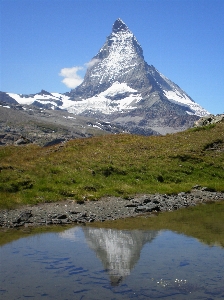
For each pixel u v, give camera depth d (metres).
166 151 39.59
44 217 19.47
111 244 13.98
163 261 11.77
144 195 27.25
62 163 33.19
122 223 18.53
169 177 33.66
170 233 15.95
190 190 30.17
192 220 19.27
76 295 9.16
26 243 14.23
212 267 11.20
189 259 11.98
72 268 11.16
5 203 21.84
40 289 9.51
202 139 44.38
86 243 14.23
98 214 20.62
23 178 27.16
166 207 23.61
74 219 19.11
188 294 9.18
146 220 19.38
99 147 40.78
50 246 13.73
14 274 10.63
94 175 31.22
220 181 34.50
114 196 26.33
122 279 10.21
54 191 25.83
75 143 41.94
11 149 41.25
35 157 35.56
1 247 13.62
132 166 34.28
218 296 9.07
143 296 9.09
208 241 14.43
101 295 9.14
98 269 11.04
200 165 37.03
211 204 25.58
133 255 12.54
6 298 8.99
